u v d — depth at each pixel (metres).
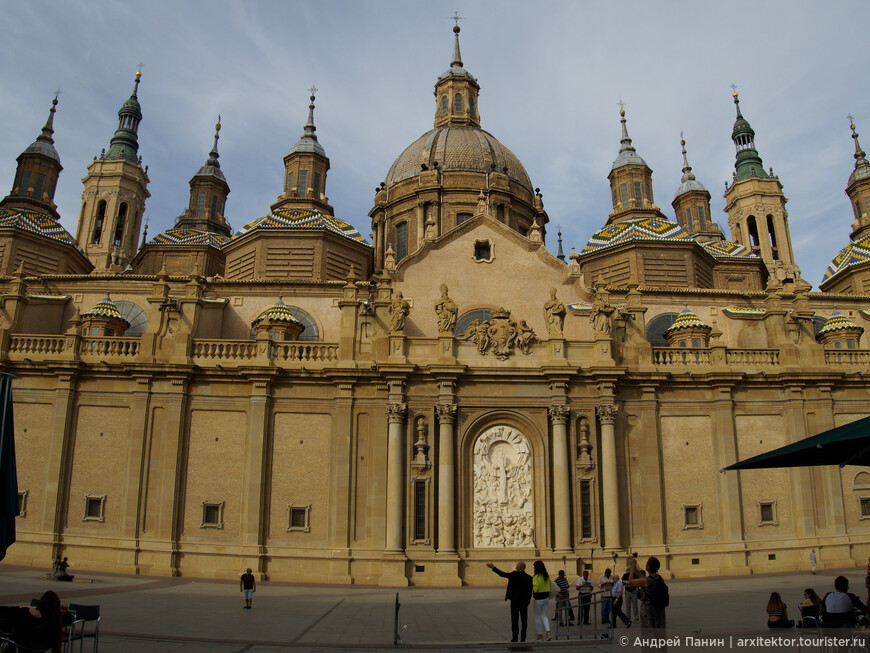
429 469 32.78
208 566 31.67
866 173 60.47
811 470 35.06
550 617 22.73
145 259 52.62
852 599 15.09
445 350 34.22
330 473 33.06
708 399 35.56
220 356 34.59
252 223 50.19
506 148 61.72
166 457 32.69
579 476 33.28
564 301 40.12
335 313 43.06
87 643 15.75
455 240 40.69
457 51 67.56
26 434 33.38
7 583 26.00
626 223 53.44
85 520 32.44
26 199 52.03
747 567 33.03
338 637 17.72
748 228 66.56
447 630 19.27
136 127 65.31
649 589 14.59
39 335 34.78
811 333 37.22
